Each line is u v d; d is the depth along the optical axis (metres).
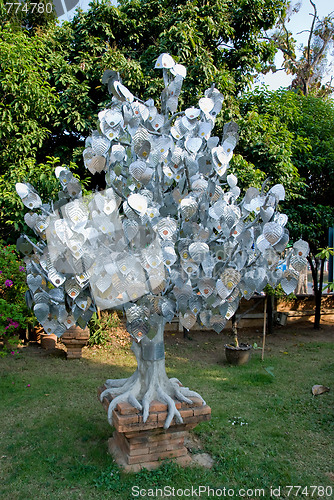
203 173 2.38
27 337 6.20
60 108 6.31
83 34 6.90
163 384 2.96
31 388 4.40
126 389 2.99
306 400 4.17
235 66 7.38
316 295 7.84
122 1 7.32
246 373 5.05
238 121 6.09
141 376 2.93
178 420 2.71
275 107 6.85
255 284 2.33
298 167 7.14
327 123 7.26
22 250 2.74
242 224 2.39
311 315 8.59
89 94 6.93
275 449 3.20
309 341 6.95
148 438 2.84
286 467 2.95
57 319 2.52
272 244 2.06
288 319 8.39
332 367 5.32
